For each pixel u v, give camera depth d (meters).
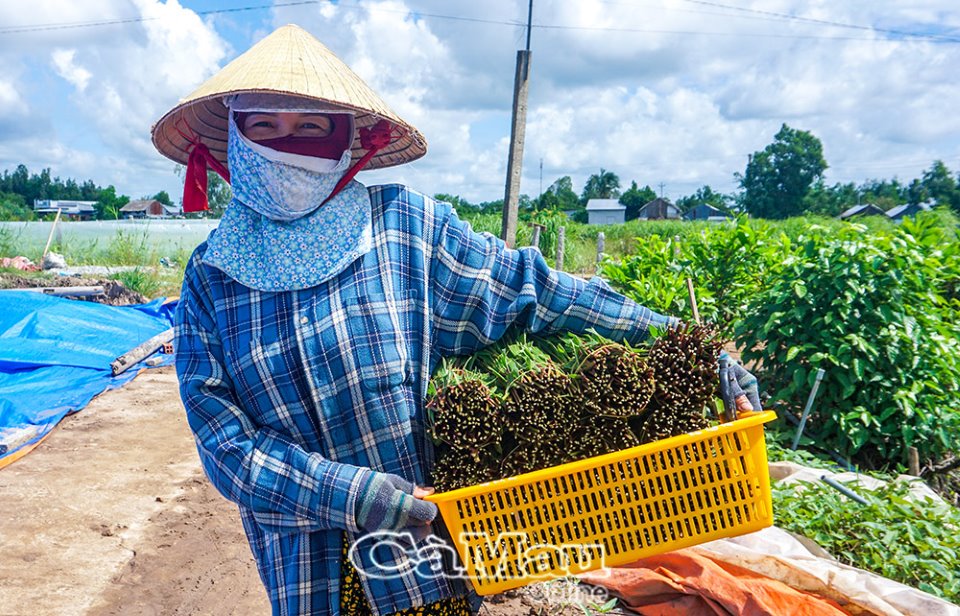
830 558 3.30
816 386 4.77
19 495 4.84
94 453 5.68
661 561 3.29
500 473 1.86
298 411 1.76
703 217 93.25
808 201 92.94
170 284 15.87
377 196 1.91
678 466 1.88
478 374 1.96
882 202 97.50
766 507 1.90
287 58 1.78
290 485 1.67
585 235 32.28
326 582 1.77
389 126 2.01
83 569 3.93
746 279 6.58
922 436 4.75
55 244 19.36
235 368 1.77
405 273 1.86
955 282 5.86
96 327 9.28
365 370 1.75
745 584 3.03
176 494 4.93
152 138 2.00
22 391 7.09
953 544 3.22
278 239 1.76
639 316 2.11
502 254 1.99
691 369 1.93
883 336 4.86
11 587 3.71
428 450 1.88
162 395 7.36
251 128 1.81
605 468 1.85
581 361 1.98
